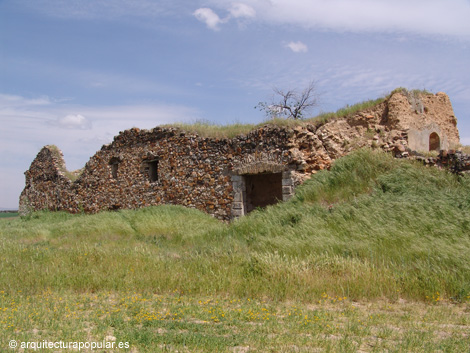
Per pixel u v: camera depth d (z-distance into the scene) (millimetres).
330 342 5188
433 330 5891
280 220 13031
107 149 21703
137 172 19969
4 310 6270
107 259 10062
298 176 14484
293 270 8617
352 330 5836
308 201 13539
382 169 13547
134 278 8609
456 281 7965
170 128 18609
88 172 22781
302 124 15273
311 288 7941
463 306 7312
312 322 6098
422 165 13508
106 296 7586
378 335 5617
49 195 25984
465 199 11391
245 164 15812
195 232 14133
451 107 18938
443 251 9047
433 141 17297
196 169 17406
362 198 12430
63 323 5742
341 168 13984
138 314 6352
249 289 7949
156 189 18938
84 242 13258
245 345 5121
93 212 22234
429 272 8336
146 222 16016
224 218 16281
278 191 16547
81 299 7246
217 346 4957
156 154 19094
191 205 17438
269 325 5918
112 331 5617
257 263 9195
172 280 8445
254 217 13938
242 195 16047
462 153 13094
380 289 7910
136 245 12852
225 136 16859
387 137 15008
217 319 6219
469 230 10180
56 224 19266
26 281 8297
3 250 11383
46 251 11133
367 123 15812
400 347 5035
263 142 15508
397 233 10250
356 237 10664
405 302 7605
